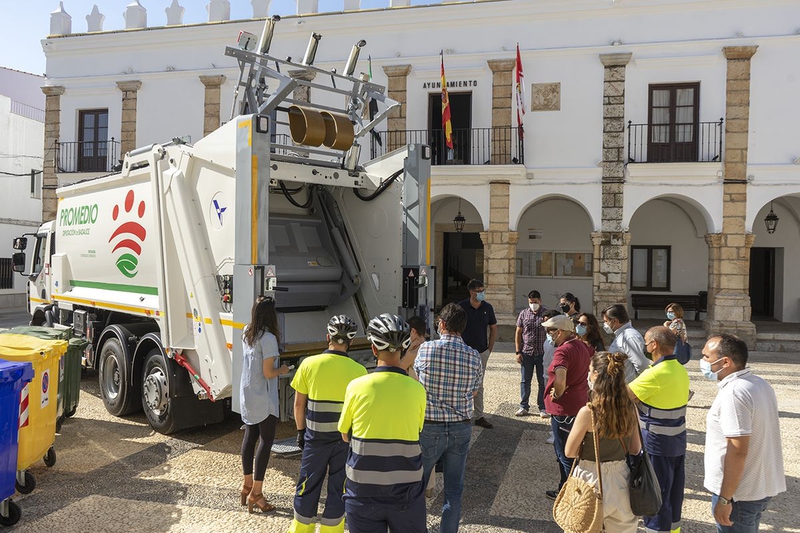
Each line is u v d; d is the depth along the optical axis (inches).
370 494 123.3
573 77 603.5
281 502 196.7
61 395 260.7
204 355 235.6
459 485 161.9
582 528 125.8
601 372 129.0
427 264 259.8
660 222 716.0
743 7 574.6
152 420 267.9
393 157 269.1
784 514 195.2
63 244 356.8
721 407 131.2
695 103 588.4
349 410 128.2
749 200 578.2
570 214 725.3
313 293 277.7
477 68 617.0
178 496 200.4
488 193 616.4
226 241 223.5
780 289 707.4
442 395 159.0
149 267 270.7
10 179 969.5
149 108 701.9
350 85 641.0
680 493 162.7
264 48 246.2
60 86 724.7
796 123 570.6
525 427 293.6
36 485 208.1
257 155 208.4
